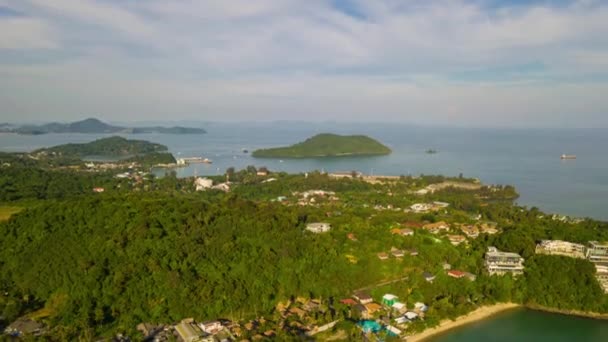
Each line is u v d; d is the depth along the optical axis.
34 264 114.50
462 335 104.19
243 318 105.56
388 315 108.44
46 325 96.00
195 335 94.38
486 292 123.00
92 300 103.06
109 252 116.38
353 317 106.06
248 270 120.50
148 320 101.69
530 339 103.25
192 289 109.25
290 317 103.62
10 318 98.25
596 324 111.69
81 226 127.00
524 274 130.62
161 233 126.38
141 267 112.88
